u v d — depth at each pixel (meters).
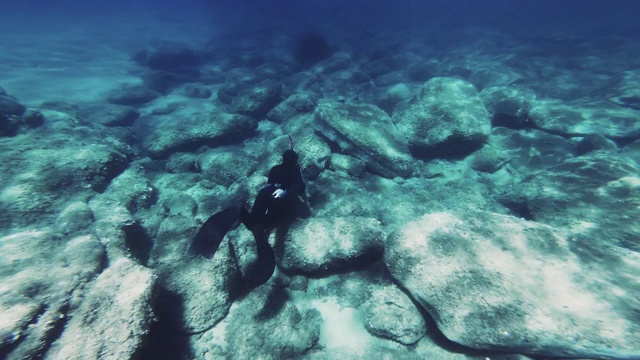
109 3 65.06
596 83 9.77
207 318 3.49
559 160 6.19
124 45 20.36
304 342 3.39
